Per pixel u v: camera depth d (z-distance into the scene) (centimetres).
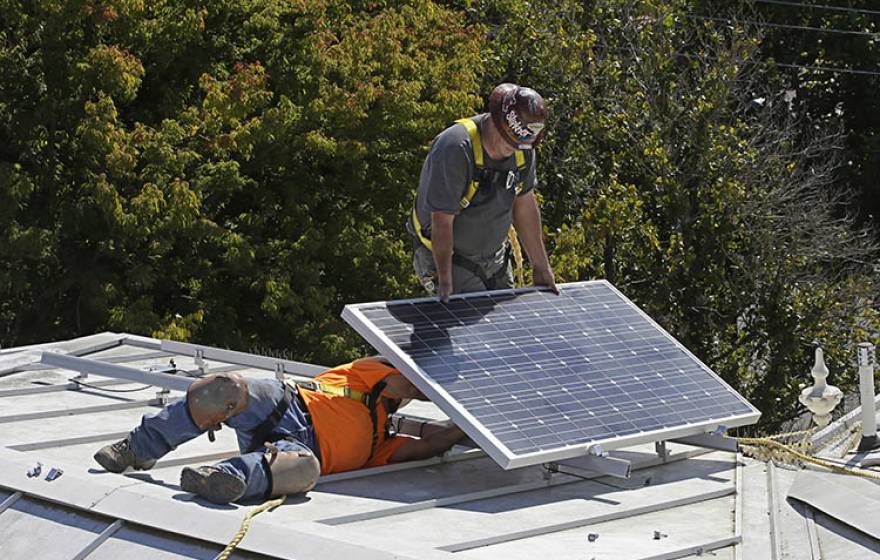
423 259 1106
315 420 968
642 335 1120
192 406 923
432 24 3603
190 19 3219
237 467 870
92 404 1291
